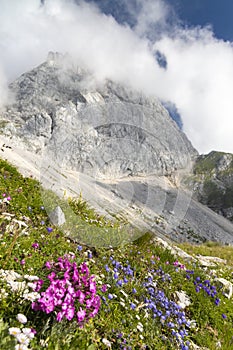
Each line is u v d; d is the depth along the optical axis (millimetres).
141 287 6812
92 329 4520
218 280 10039
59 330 3746
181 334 5988
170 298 7570
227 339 7113
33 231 6762
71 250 6887
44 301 3697
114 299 5832
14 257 4984
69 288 3854
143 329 5465
